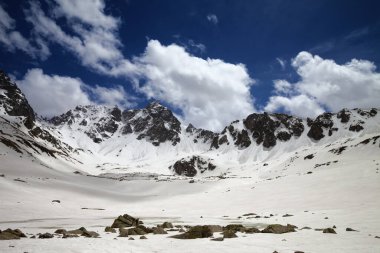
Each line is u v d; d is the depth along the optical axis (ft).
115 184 620.90
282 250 60.39
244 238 80.18
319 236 81.15
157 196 467.52
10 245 67.10
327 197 242.78
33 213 203.51
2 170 492.95
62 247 64.28
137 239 81.00
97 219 190.08
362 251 58.08
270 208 242.99
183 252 59.88
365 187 249.96
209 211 268.00
